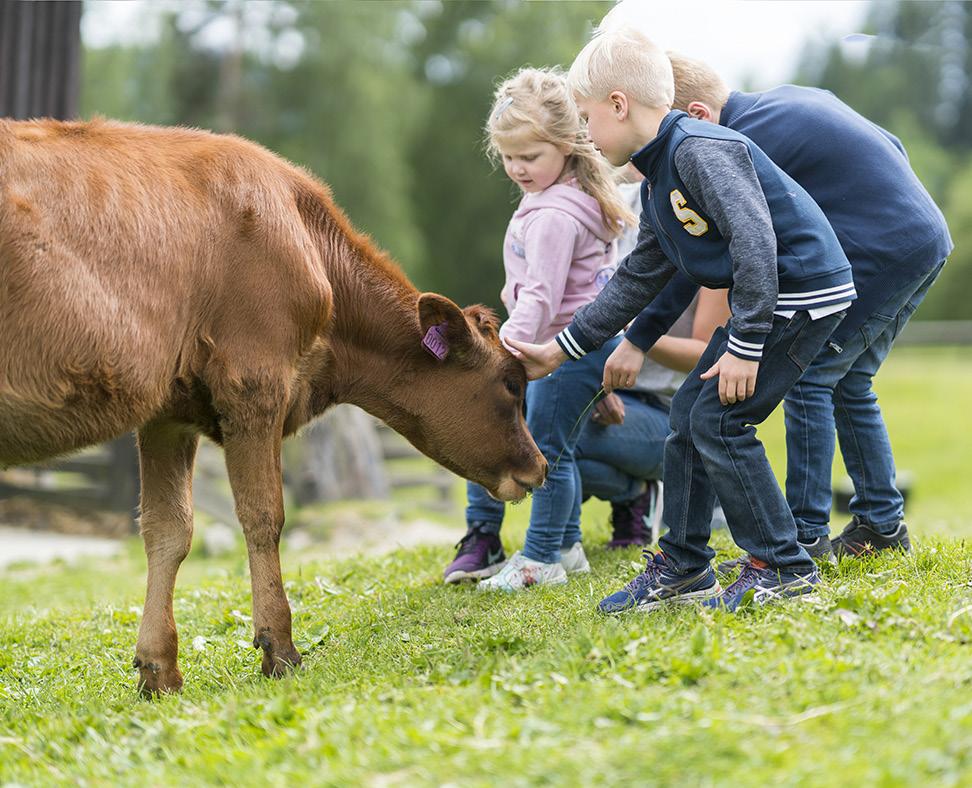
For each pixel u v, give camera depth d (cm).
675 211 396
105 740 343
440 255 3512
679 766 263
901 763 256
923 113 5578
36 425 364
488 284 3559
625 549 605
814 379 464
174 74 3297
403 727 303
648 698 301
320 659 425
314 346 432
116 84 3016
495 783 262
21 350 354
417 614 486
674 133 392
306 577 638
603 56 403
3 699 420
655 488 629
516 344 457
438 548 683
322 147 2992
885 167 450
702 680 318
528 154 494
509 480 471
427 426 462
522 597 486
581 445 566
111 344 367
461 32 3703
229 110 3172
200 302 393
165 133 410
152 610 414
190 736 327
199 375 398
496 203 3500
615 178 576
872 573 452
